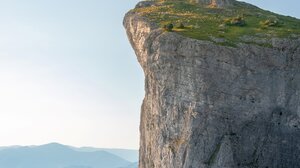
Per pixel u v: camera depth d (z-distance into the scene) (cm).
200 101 7369
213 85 7362
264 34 7850
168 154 7594
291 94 7375
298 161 7288
